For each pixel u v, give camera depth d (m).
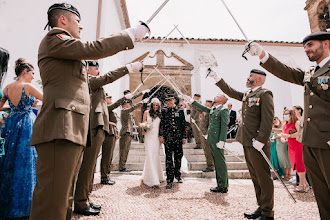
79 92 1.31
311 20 8.54
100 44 1.17
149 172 3.60
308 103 1.56
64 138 1.12
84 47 1.13
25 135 2.15
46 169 1.13
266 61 1.69
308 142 1.49
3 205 1.94
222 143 3.27
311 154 1.55
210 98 8.45
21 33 4.98
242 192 3.35
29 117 2.25
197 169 5.21
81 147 1.29
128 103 5.41
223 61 9.09
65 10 1.35
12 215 1.92
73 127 1.21
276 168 4.89
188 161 5.71
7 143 2.11
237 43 9.23
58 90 1.22
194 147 6.55
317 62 1.61
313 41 1.57
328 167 1.39
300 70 1.76
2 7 4.94
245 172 4.86
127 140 5.14
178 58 8.97
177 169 4.09
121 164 5.07
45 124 1.16
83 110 1.29
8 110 2.41
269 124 2.13
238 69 9.08
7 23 4.94
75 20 1.39
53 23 1.36
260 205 2.17
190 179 4.52
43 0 5.26
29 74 2.38
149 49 8.96
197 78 8.87
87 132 1.35
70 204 1.56
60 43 1.16
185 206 2.56
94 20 5.51
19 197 1.97
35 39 5.04
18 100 2.22
